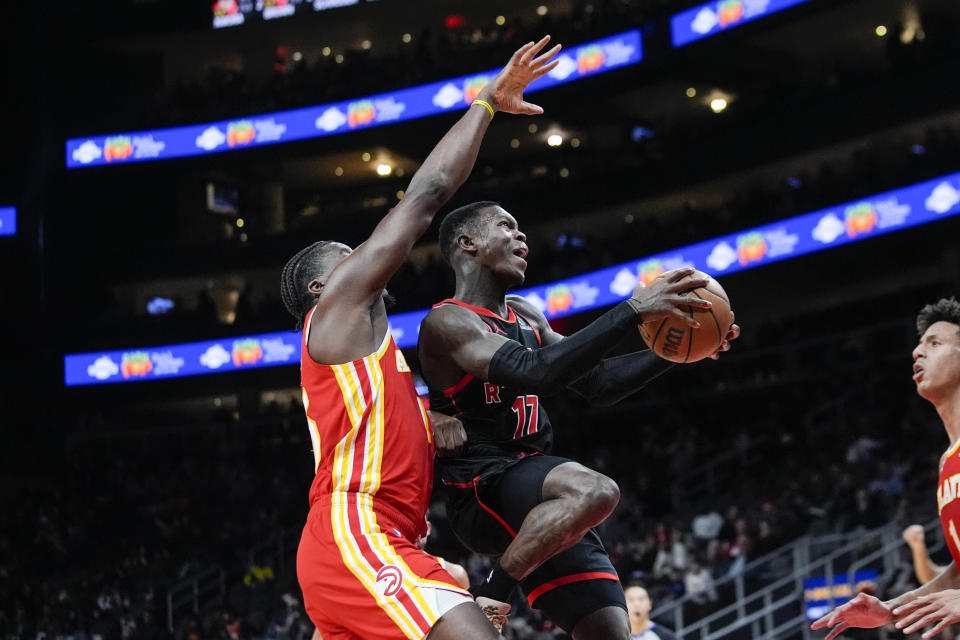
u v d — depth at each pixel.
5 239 25.25
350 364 2.72
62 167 25.64
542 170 25.89
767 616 11.00
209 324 24.72
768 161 20.30
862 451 14.75
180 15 26.86
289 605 15.44
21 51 25.94
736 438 17.84
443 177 2.83
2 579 19.48
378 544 2.60
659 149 22.88
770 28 19.78
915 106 18.09
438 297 23.19
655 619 11.89
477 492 3.11
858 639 9.83
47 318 24.94
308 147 25.08
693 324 2.77
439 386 3.18
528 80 3.00
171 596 17.56
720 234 19.50
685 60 21.23
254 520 20.38
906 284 19.83
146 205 27.00
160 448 23.95
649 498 17.27
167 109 26.20
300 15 26.73
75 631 17.08
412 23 27.25
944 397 3.27
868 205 17.38
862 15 20.78
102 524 21.28
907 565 10.30
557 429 20.27
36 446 24.02
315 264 3.08
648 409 20.61
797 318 20.48
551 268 22.03
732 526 14.11
